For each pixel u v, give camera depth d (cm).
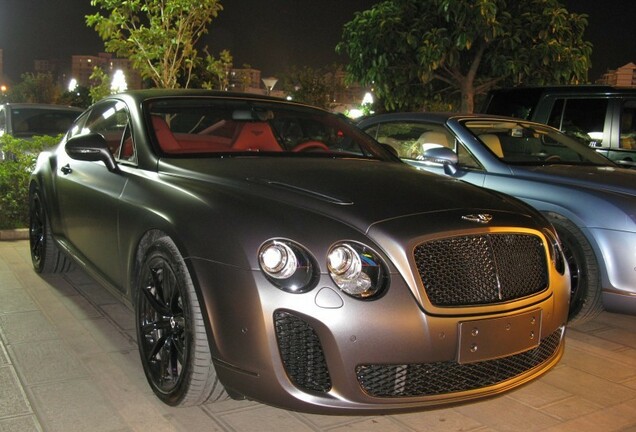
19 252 645
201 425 315
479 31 937
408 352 275
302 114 472
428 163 584
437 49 948
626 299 448
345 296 273
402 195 322
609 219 454
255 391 278
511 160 546
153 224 331
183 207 319
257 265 277
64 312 466
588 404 357
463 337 283
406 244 283
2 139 806
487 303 294
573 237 468
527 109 800
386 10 993
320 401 272
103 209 401
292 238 280
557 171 512
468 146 560
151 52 1040
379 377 279
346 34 1059
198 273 292
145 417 320
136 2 1034
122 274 379
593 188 478
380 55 1007
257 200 309
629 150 718
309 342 274
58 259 540
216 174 349
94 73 1279
